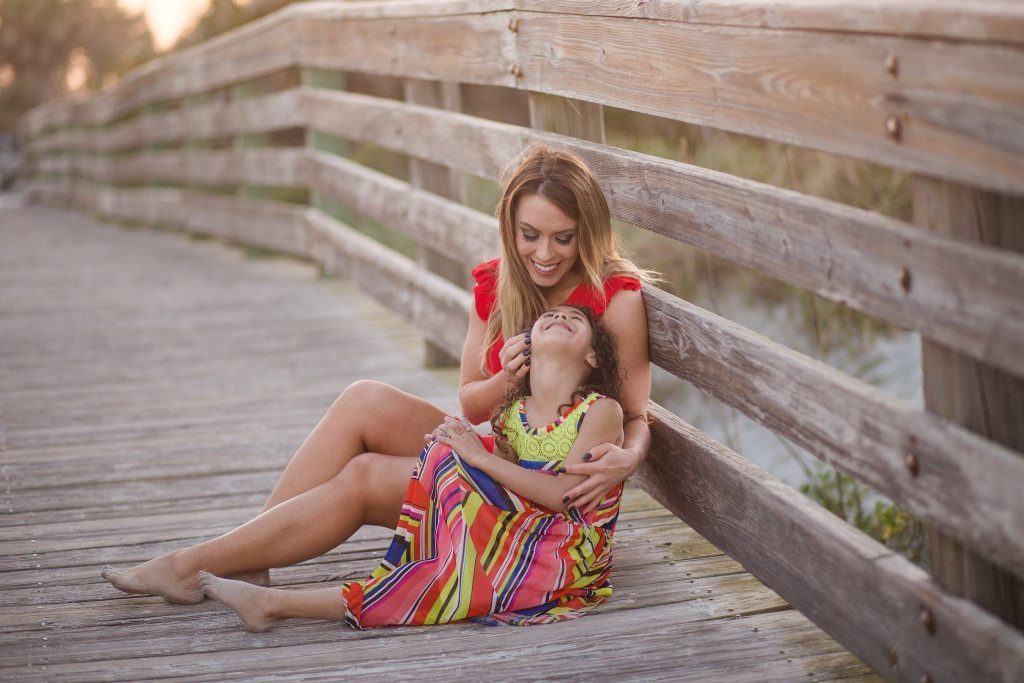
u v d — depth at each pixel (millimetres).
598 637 2439
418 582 2484
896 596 2008
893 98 1883
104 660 2379
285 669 2318
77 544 3080
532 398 2576
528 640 2426
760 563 2443
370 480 2646
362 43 5621
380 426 2762
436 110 4684
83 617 2602
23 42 35375
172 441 4059
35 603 2689
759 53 2248
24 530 3193
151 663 2359
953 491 1843
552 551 2502
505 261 2701
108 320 6371
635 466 2539
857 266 2031
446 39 4348
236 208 8695
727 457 2590
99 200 13242
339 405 2773
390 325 6004
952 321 1814
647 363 2830
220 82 8633
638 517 3203
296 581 2799
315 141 7160
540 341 2520
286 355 5391
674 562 2869
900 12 1832
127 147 12305
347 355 5359
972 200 1803
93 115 13422
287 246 7766
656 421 2904
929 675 1946
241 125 8273
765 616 2539
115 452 3932
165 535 3141
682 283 6547
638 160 2861
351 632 2488
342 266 6531
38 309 6746
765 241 2316
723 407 6047
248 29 7809
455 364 5121
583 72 3123
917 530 3799
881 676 2242
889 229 1939
